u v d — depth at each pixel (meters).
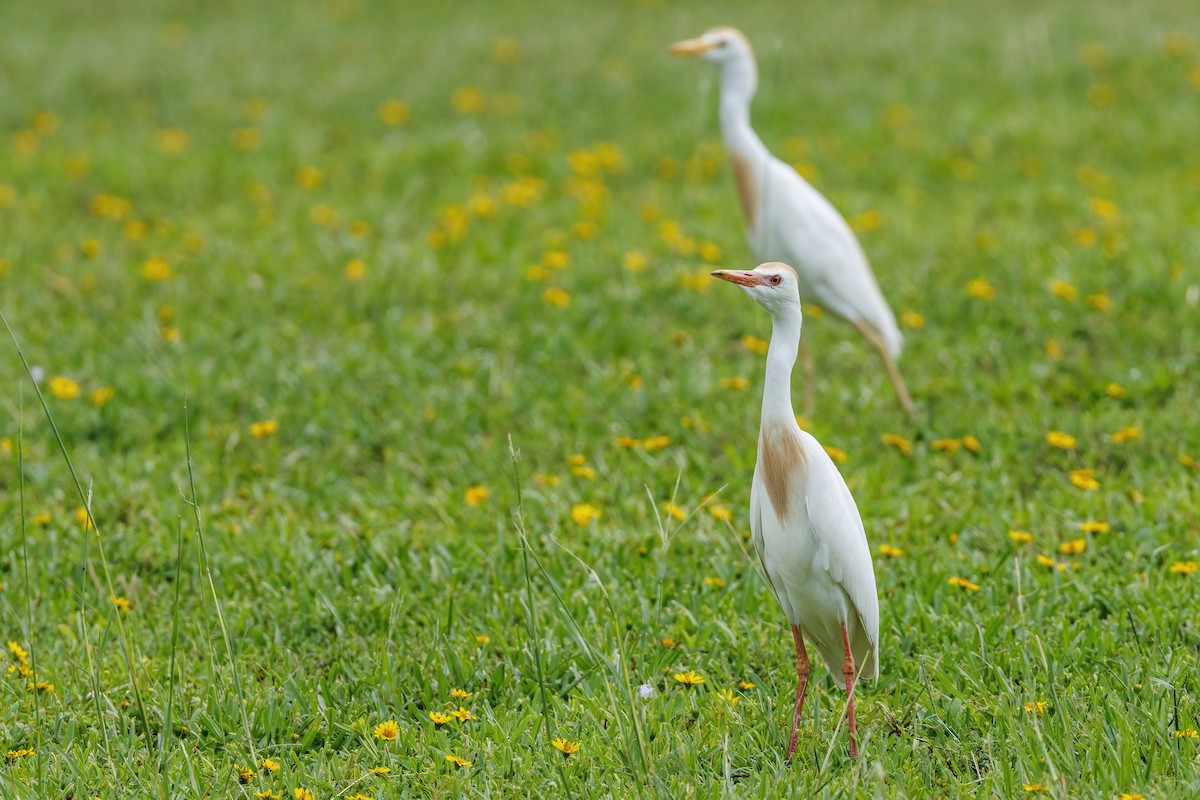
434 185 18.03
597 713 6.95
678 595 8.26
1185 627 7.64
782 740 6.76
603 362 12.39
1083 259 14.05
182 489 10.05
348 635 8.08
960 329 12.90
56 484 10.25
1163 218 15.41
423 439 10.84
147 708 7.19
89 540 9.20
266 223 16.25
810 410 11.20
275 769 6.51
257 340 12.73
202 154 19.31
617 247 15.08
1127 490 9.55
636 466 10.20
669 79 22.75
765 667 7.61
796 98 21.36
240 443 10.96
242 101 22.36
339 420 11.23
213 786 6.40
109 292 14.19
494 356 12.41
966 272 14.07
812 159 18.47
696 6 28.62
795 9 27.95
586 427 11.00
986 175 17.55
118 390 11.74
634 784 6.26
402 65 24.56
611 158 18.44
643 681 7.32
